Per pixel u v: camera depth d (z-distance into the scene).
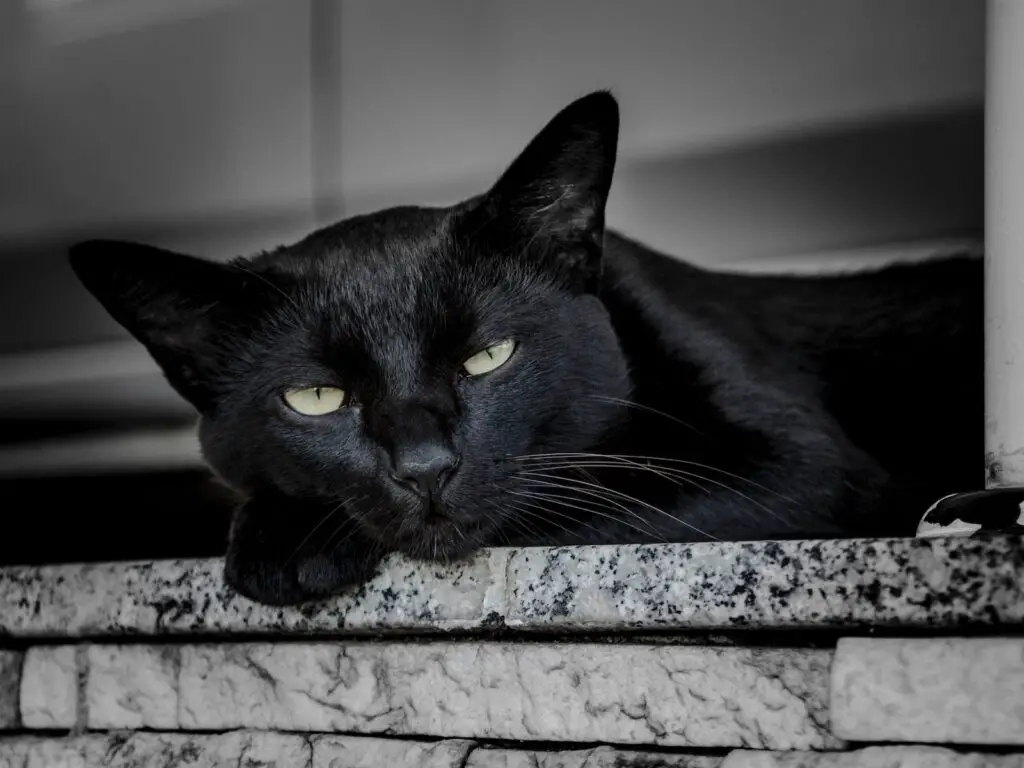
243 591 0.42
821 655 0.36
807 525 0.50
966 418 0.61
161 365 0.50
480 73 0.87
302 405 0.47
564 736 0.38
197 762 0.42
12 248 0.95
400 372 0.46
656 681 0.37
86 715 0.44
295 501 0.47
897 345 0.62
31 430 0.93
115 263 0.48
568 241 0.51
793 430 0.52
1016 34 0.39
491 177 0.87
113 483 0.84
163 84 0.92
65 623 0.44
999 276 0.39
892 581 0.35
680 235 0.87
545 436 0.49
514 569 0.39
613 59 0.86
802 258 0.86
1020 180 0.39
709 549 0.37
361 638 0.41
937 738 0.34
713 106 0.85
